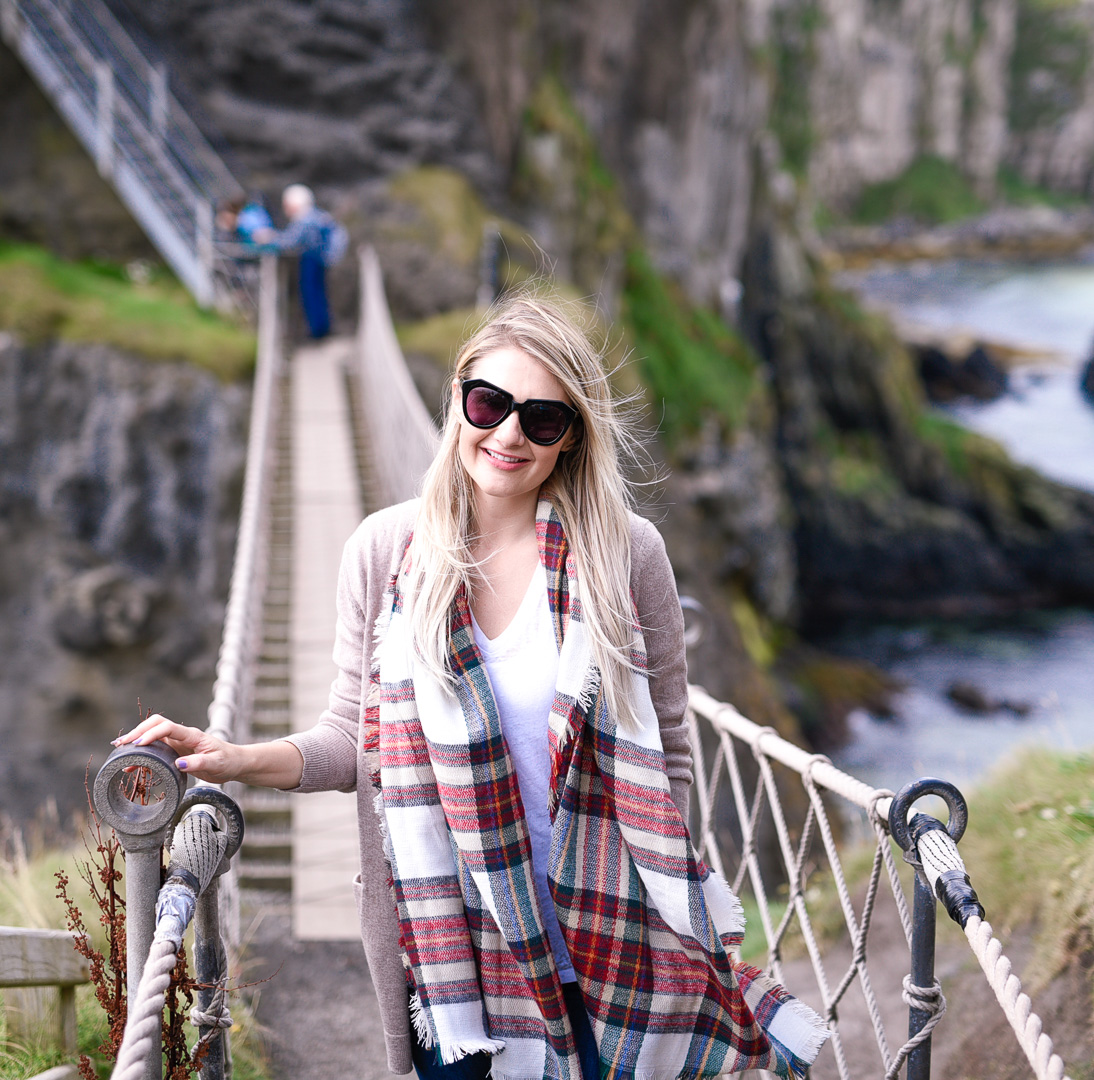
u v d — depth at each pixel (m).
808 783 2.18
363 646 1.71
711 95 24.73
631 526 1.70
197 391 12.32
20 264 13.02
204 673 11.97
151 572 12.21
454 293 16.42
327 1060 3.05
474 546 1.68
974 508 32.22
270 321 12.87
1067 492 32.28
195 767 1.58
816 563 29.92
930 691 21.89
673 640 1.71
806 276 31.06
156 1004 1.33
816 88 93.44
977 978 3.00
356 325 16.41
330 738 1.69
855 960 1.97
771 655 20.08
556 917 1.63
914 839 1.64
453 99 18.19
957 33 103.62
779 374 29.95
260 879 4.48
